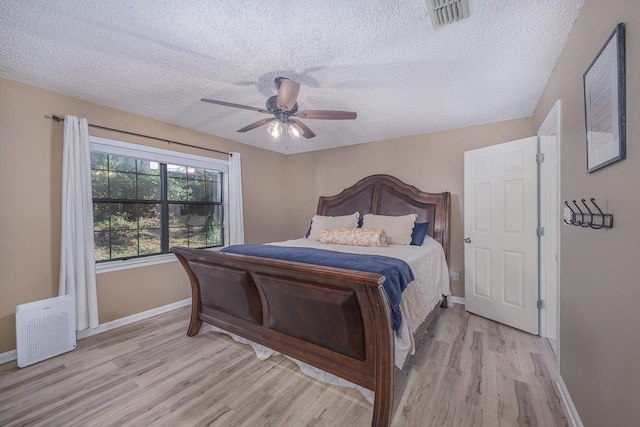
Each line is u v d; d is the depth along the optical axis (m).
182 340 2.47
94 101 2.62
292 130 2.35
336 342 1.65
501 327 2.70
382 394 1.46
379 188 3.86
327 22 1.55
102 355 2.21
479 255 2.97
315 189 4.66
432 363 2.04
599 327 1.22
